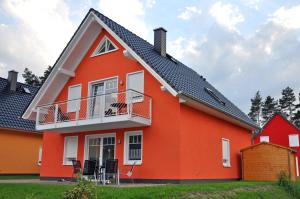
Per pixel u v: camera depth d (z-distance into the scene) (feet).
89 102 54.90
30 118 60.85
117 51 53.83
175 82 47.78
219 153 55.31
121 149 49.73
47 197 30.01
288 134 114.42
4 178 63.67
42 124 53.98
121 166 49.03
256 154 58.44
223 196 35.09
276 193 44.80
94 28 55.31
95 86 56.18
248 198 37.52
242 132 67.00
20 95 83.15
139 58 47.57
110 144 51.80
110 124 47.62
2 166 70.08
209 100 52.80
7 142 71.77
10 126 71.10
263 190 43.62
